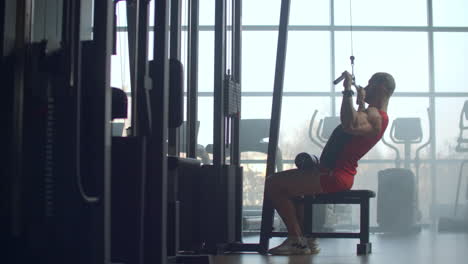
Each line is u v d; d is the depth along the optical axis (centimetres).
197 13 460
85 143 250
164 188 274
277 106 448
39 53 249
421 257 413
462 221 786
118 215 270
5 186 249
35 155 252
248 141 718
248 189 946
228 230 441
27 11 251
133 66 312
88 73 248
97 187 242
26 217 252
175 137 419
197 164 423
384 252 464
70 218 250
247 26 965
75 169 230
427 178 963
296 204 463
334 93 959
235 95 466
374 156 959
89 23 326
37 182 252
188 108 459
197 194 424
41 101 251
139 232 269
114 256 270
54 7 289
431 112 966
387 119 436
